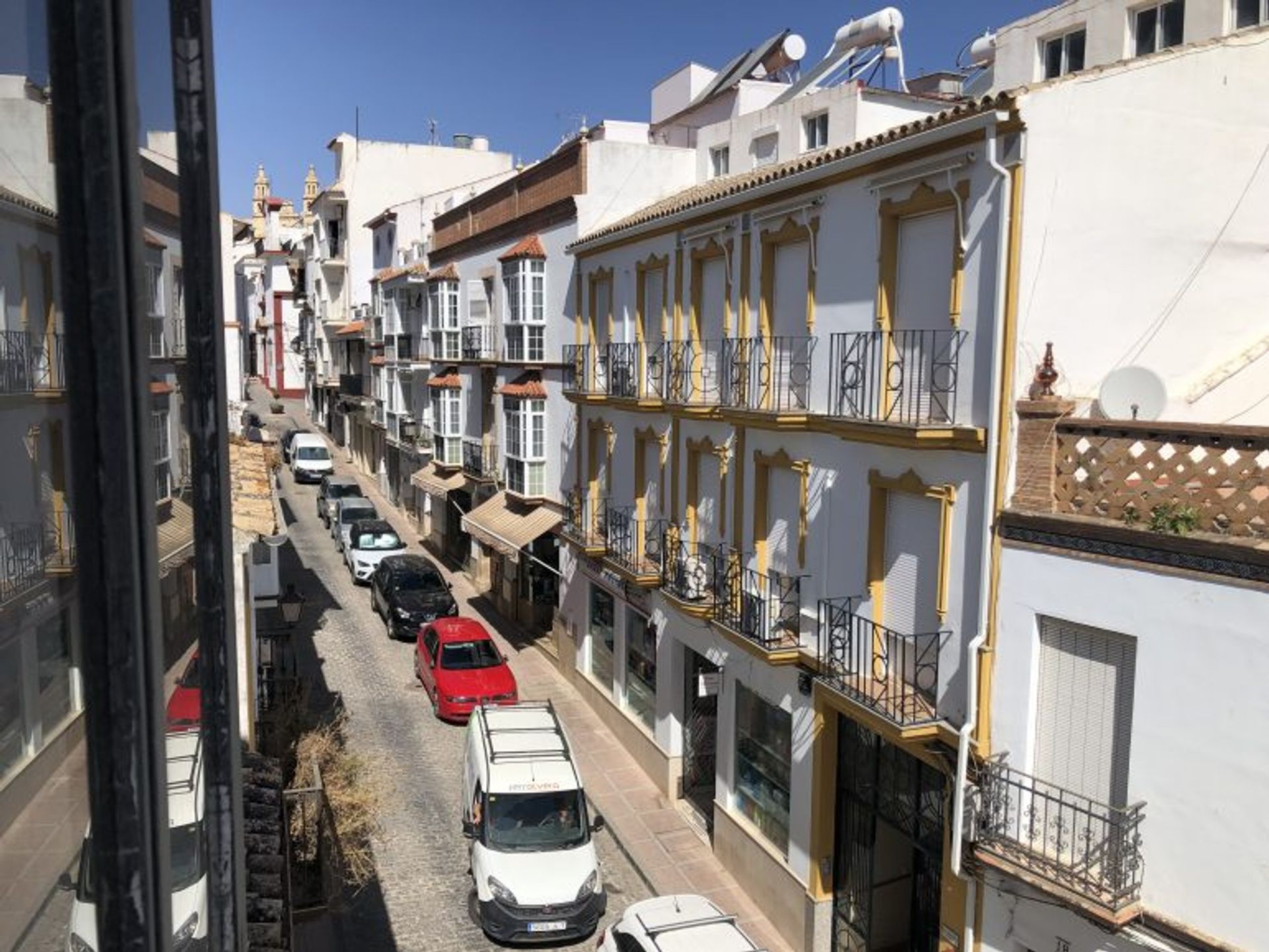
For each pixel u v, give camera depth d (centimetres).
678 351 1703
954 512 1041
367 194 5122
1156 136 966
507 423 2638
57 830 162
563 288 2361
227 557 222
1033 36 1758
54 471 161
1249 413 987
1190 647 796
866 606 1192
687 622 1722
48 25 155
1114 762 873
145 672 171
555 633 2517
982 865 962
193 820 224
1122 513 866
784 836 1417
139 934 171
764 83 2495
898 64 2131
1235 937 766
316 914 1221
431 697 2184
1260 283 1004
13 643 158
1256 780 753
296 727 1473
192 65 216
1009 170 946
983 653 976
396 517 4322
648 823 1720
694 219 1631
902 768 1187
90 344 161
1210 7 1466
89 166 159
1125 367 915
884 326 1154
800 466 1334
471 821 1491
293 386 7775
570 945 1380
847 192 1220
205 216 214
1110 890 829
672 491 1755
